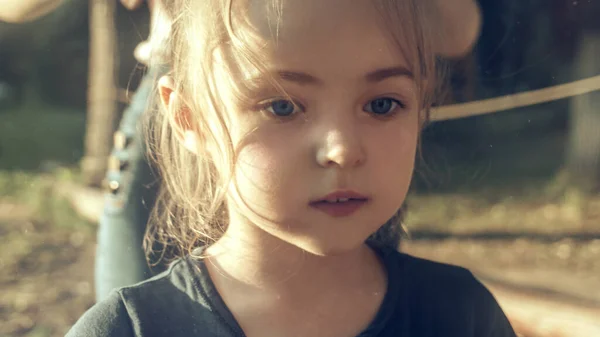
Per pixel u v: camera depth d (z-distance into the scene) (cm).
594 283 392
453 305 112
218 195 106
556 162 710
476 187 667
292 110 92
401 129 96
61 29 1200
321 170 91
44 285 442
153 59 147
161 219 146
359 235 94
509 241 519
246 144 93
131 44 671
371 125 94
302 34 90
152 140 146
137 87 178
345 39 90
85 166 687
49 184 704
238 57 93
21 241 541
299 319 101
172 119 109
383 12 92
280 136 92
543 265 441
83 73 1352
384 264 112
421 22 104
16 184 737
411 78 98
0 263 488
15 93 1370
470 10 150
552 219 573
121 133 166
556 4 379
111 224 165
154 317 99
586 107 655
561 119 755
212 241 117
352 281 105
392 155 95
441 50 147
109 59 677
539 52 219
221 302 100
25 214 628
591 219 564
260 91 92
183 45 107
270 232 95
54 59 1319
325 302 102
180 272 104
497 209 605
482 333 116
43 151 970
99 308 101
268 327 100
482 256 477
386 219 97
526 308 280
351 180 91
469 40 157
